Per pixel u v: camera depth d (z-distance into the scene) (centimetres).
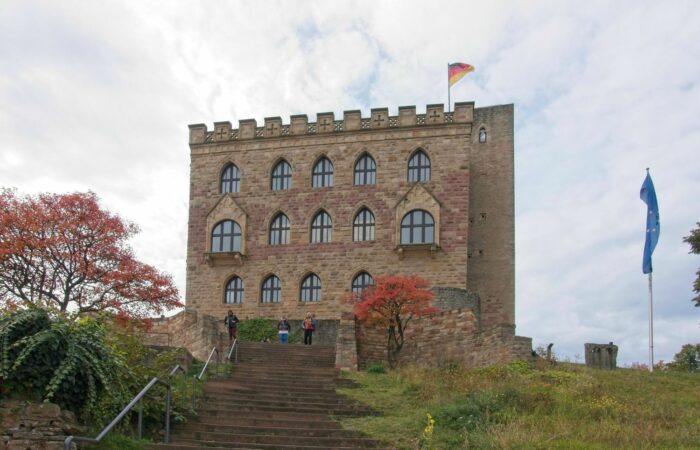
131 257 3709
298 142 5038
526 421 2072
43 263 3534
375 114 4934
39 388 1645
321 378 2814
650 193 3500
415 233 4722
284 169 5059
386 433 2020
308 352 3447
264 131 5103
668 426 2133
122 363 1838
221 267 4994
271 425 2089
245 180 5075
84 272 3547
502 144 5275
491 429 1962
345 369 3086
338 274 4791
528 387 2494
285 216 4988
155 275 3697
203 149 5191
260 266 4928
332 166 4966
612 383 2778
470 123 4781
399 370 3098
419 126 4841
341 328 3412
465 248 4625
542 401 2302
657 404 2414
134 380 1920
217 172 5138
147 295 3647
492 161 5266
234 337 3534
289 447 1841
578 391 2506
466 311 3547
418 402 2416
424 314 3650
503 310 5034
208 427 2000
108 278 3569
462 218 4675
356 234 4834
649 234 3428
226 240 5028
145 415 1914
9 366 1620
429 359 3638
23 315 1705
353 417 2236
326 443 1919
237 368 2941
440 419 2117
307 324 3906
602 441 1875
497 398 2286
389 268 4719
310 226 4912
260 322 4500
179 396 2103
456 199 4706
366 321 3675
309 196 4944
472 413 2136
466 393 2423
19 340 1650
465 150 4759
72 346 1714
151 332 3753
